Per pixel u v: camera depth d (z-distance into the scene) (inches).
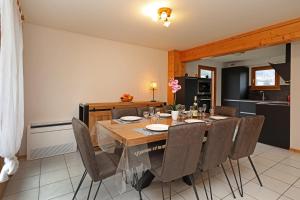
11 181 88.3
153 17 109.3
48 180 90.0
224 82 258.4
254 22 116.0
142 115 115.6
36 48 124.1
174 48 184.4
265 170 103.3
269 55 216.5
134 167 70.3
